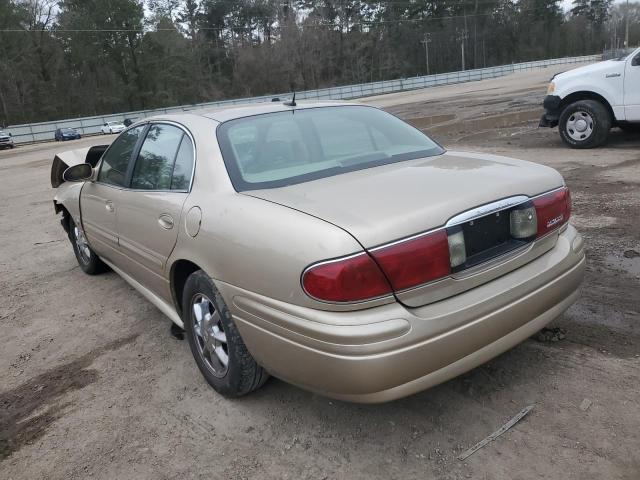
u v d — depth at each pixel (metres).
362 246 2.22
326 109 3.70
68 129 46.66
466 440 2.62
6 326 4.65
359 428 2.79
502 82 45.25
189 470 2.65
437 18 96.06
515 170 2.94
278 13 85.31
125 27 68.62
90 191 4.70
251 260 2.53
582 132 9.30
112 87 69.56
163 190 3.45
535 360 3.20
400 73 91.19
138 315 4.56
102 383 3.54
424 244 2.32
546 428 2.64
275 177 2.96
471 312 2.42
